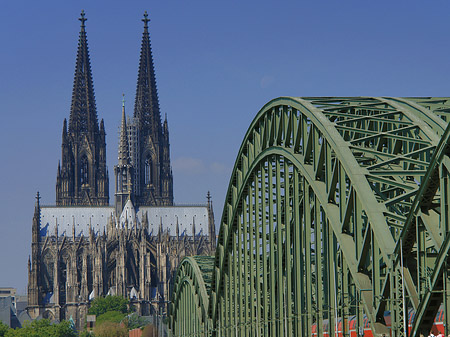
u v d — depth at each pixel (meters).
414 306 39.09
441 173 36.81
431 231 37.88
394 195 52.31
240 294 72.81
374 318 42.62
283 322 60.09
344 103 54.47
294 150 55.41
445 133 36.12
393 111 47.66
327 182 48.69
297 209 56.12
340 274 52.28
